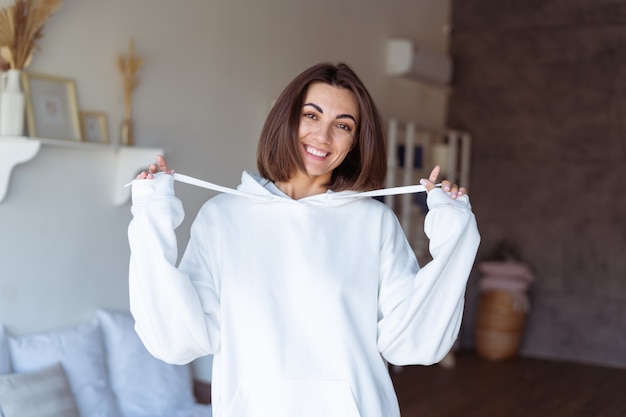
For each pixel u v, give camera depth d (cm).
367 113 183
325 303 175
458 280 173
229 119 464
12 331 344
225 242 179
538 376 634
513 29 735
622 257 695
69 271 369
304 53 532
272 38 497
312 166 182
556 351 718
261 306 174
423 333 175
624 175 695
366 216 186
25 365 334
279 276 177
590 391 591
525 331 729
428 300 173
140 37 398
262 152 186
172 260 164
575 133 712
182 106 429
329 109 179
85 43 368
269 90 497
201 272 178
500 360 690
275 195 181
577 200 711
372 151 184
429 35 719
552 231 721
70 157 365
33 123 338
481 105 747
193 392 405
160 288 164
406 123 636
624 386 612
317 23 545
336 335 174
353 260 180
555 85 720
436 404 530
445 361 650
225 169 463
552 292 720
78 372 346
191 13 430
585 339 708
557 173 719
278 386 171
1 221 337
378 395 177
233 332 174
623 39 693
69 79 359
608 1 696
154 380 377
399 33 664
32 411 312
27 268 349
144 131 405
